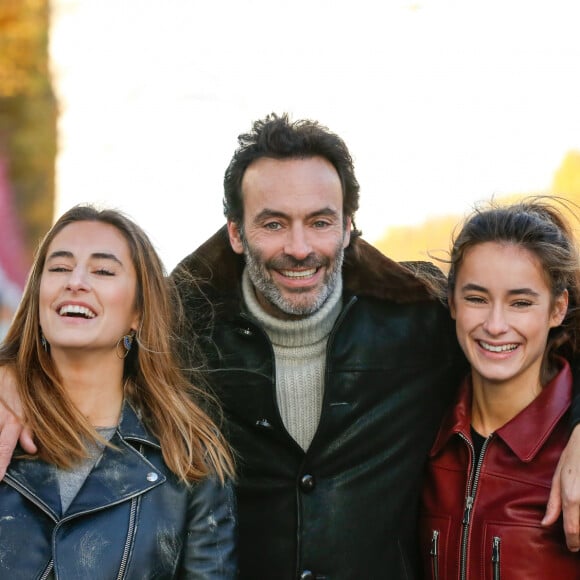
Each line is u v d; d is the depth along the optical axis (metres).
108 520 4.84
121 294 5.13
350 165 6.03
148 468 5.02
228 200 6.08
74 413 5.05
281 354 5.98
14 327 5.35
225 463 5.54
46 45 20.48
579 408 5.33
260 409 5.88
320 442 5.83
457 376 6.10
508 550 5.23
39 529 4.75
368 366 5.97
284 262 5.77
